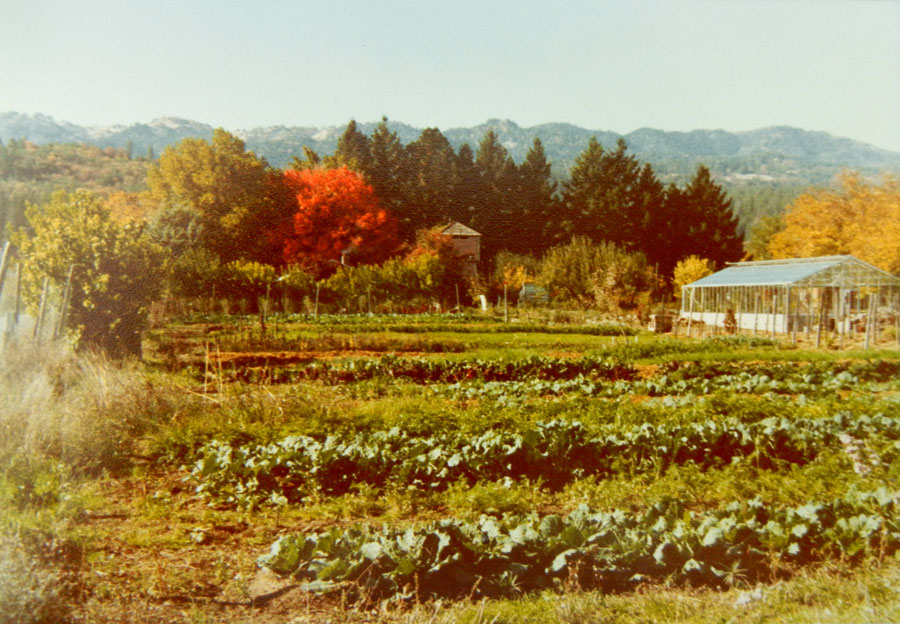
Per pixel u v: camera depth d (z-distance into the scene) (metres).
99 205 18.23
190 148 48.59
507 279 47.44
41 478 7.33
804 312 33.47
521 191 71.12
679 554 6.15
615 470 9.10
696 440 9.79
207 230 46.38
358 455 8.75
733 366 19.14
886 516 6.94
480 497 7.79
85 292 16.67
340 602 5.40
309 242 48.44
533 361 18.06
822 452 9.77
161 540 6.58
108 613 4.96
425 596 5.52
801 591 5.60
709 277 39.50
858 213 43.47
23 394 10.05
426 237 48.00
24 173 83.19
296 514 7.56
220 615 5.12
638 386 16.05
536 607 5.26
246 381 16.06
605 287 33.28
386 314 37.34
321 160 69.81
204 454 9.10
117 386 11.49
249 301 36.94
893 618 4.95
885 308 33.16
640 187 71.00
